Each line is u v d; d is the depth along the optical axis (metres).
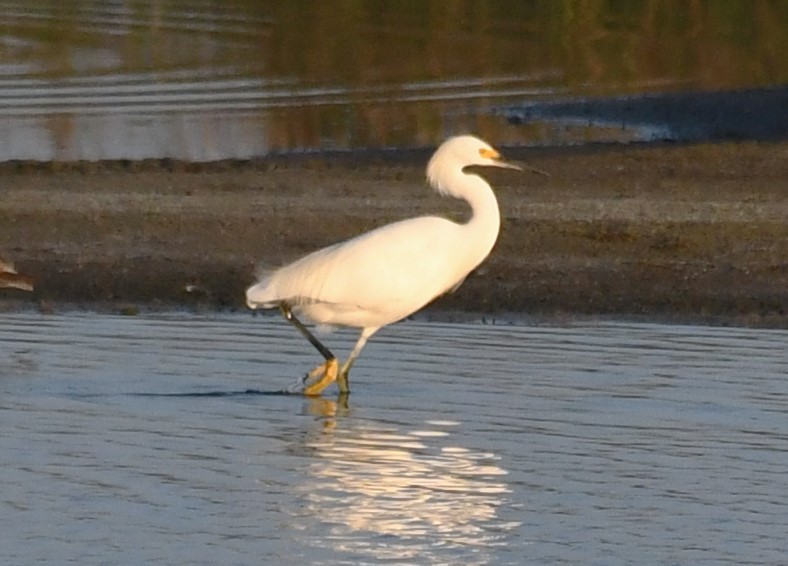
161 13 38.22
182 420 12.01
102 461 10.94
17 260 18.00
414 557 9.12
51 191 21.62
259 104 28.19
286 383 13.16
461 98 29.45
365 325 13.16
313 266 12.91
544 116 28.22
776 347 14.52
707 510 9.90
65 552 9.19
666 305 16.53
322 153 24.80
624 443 11.30
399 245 12.95
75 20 37.12
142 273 17.67
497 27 36.78
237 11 38.50
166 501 10.10
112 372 13.47
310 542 9.36
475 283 17.08
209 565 8.98
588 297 16.75
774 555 9.14
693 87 31.00
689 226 19.81
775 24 37.72
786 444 11.27
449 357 14.08
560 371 13.47
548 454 11.06
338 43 34.31
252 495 10.20
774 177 23.22
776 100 29.09
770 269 17.94
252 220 20.19
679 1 39.97
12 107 27.33
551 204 21.08
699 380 13.12
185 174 22.98
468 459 10.98
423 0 39.94
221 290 17.17
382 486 10.41
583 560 9.06
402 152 24.97
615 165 23.86
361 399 12.68
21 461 10.93
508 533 9.53
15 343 14.55
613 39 35.81
